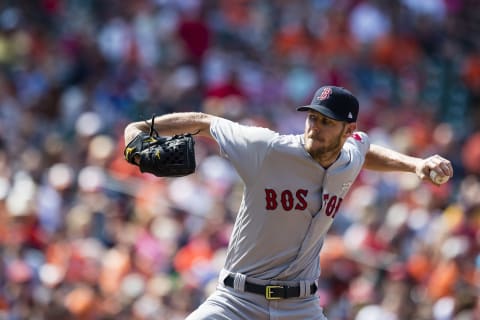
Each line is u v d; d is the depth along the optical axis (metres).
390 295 36.47
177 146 18.98
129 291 36.78
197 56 59.91
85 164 45.56
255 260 19.83
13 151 48.88
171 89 55.84
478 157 50.16
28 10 63.44
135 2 62.97
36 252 38.84
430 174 20.12
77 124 50.22
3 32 60.09
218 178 45.19
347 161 19.89
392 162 20.73
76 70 58.19
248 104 55.25
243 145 19.44
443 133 53.22
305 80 58.56
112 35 60.53
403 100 58.94
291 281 19.88
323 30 62.38
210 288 36.25
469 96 60.31
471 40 63.50
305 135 19.47
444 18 63.72
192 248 39.28
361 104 56.94
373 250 39.28
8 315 35.69
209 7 62.56
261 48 62.03
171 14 61.25
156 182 43.81
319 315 20.34
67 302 35.78
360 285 37.38
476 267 36.88
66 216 41.28
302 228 19.69
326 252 38.28
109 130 50.34
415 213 41.66
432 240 38.97
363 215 41.28
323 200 19.59
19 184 41.94
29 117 52.91
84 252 38.69
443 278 36.09
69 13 63.78
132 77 57.38
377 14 61.94
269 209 19.52
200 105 55.62
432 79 60.69
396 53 61.19
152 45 59.69
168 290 36.62
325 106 19.11
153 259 39.19
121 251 39.12
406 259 39.12
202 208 42.34
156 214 41.38
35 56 59.50
